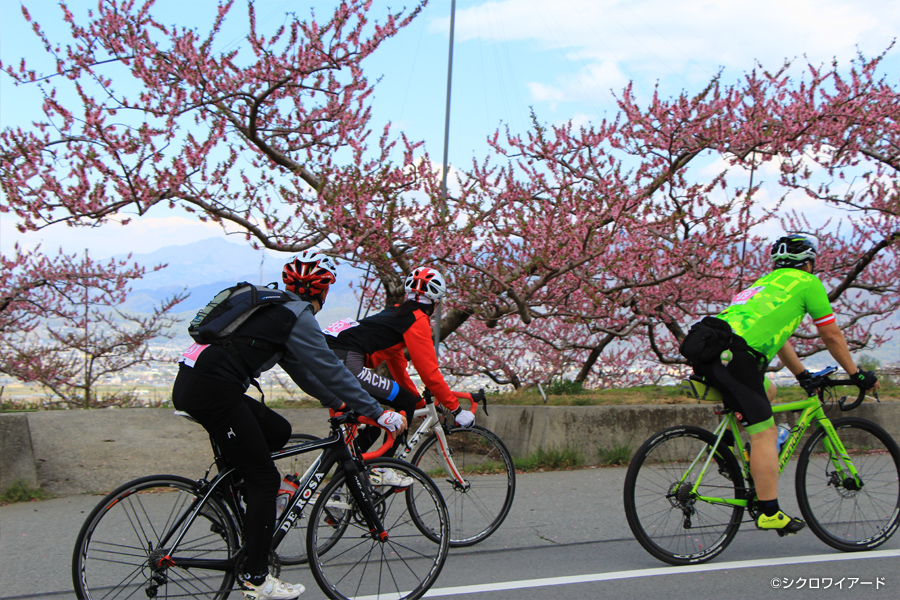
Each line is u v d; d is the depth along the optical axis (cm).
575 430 634
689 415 661
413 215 869
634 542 412
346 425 332
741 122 968
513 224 916
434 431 434
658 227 950
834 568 360
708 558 371
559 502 502
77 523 457
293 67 831
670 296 1072
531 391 836
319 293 336
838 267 1110
